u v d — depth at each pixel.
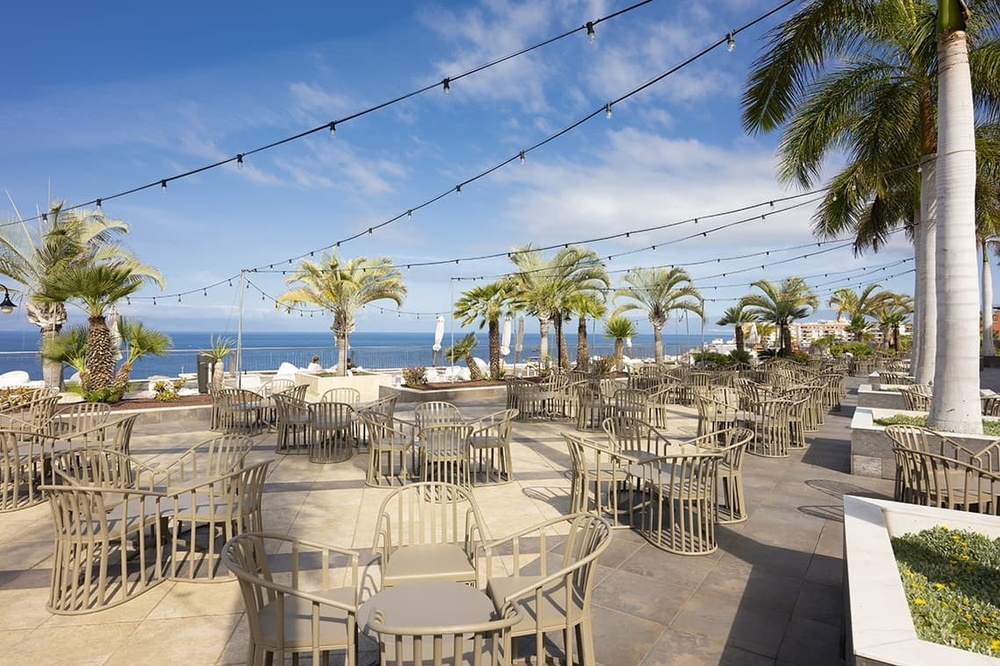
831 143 10.29
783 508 5.23
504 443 6.23
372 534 4.59
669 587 3.58
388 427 6.21
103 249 13.57
